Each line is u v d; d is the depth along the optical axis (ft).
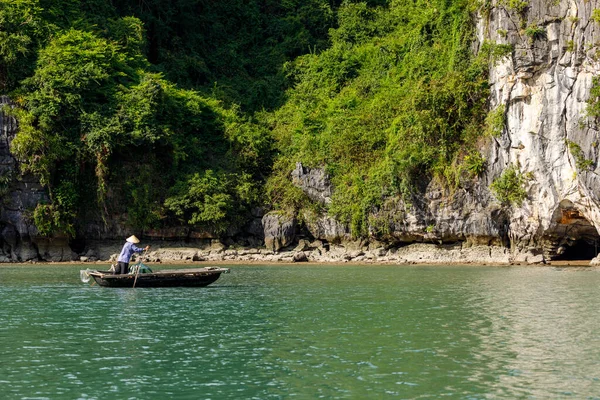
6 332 70.18
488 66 180.14
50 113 183.83
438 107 183.62
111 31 221.66
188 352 61.11
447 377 53.06
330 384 51.26
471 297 98.12
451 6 207.00
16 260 182.29
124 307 87.45
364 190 190.60
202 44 256.32
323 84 233.76
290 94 237.45
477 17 187.21
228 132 212.84
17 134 180.65
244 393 49.24
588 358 58.70
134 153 198.08
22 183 182.70
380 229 186.09
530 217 169.99
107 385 51.21
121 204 195.62
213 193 196.75
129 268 117.29
